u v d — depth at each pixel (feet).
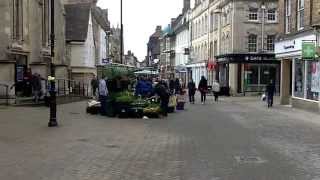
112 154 39.47
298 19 101.65
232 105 113.19
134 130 56.95
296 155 40.09
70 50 176.86
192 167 34.22
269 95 106.52
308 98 96.27
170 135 52.85
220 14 195.31
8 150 40.60
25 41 114.83
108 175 31.09
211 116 79.87
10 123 60.80
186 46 282.15
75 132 53.52
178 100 95.09
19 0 112.47
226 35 185.68
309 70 95.30
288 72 113.80
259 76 176.04
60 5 142.31
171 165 34.91
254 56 173.78
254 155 39.88
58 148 42.06
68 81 133.39
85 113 80.12
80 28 179.11
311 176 31.42
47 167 33.50
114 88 95.25
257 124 66.44
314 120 73.20
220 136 52.47
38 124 60.39
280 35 113.19
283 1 111.34
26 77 101.35
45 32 131.13
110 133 53.36
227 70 181.27
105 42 252.42
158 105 77.87
